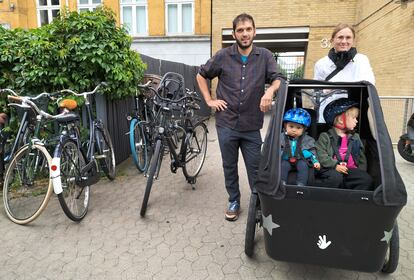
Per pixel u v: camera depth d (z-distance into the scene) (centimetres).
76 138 373
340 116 274
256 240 319
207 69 341
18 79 453
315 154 270
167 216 369
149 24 1387
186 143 438
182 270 277
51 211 373
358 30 1098
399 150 576
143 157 518
